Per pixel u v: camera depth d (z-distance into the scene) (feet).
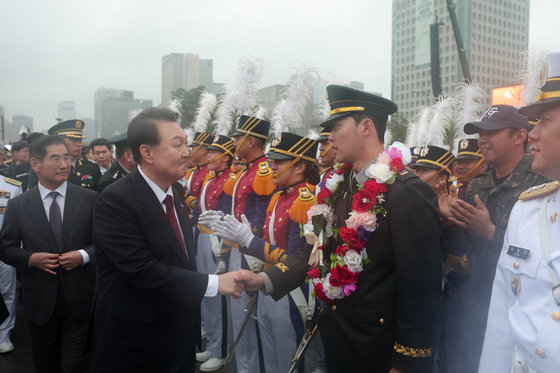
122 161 13.17
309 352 10.98
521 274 4.50
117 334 6.57
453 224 8.64
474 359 8.60
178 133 6.68
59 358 10.07
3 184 15.29
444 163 10.48
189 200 16.96
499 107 8.52
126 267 6.32
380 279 6.21
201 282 6.57
